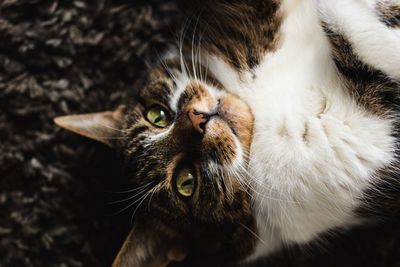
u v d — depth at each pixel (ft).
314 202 1.31
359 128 1.23
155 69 1.47
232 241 1.38
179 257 1.42
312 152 1.26
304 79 1.26
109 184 1.57
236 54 1.35
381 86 1.20
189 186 1.30
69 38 1.57
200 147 1.28
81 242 1.57
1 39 1.54
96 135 1.45
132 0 1.59
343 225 1.40
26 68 1.57
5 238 1.56
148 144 1.35
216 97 1.30
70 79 1.59
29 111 1.57
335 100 1.23
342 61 1.20
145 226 1.39
